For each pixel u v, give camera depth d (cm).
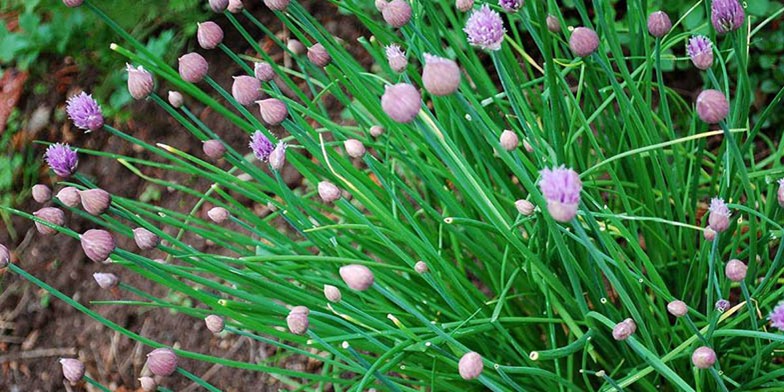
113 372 122
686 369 90
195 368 119
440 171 91
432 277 83
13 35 136
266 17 142
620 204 101
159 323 123
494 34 74
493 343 92
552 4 91
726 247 98
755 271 88
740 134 89
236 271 85
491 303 90
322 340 78
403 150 102
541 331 101
